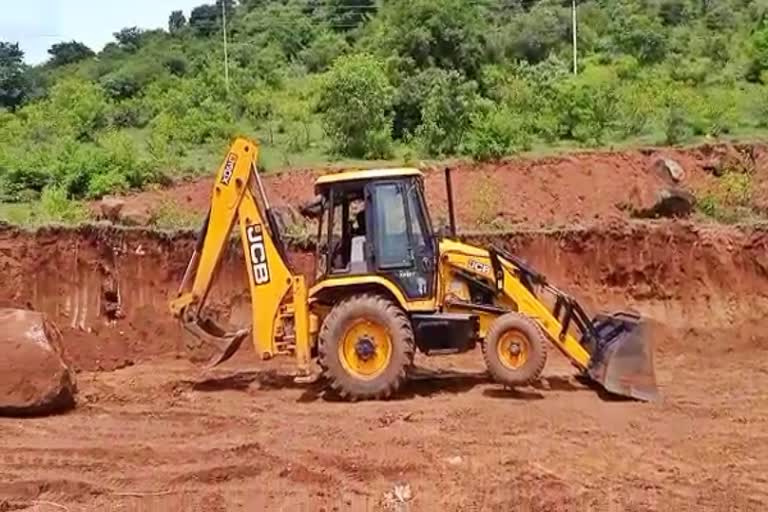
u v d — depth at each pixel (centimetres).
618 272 1791
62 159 2539
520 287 1253
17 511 820
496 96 3033
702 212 2117
